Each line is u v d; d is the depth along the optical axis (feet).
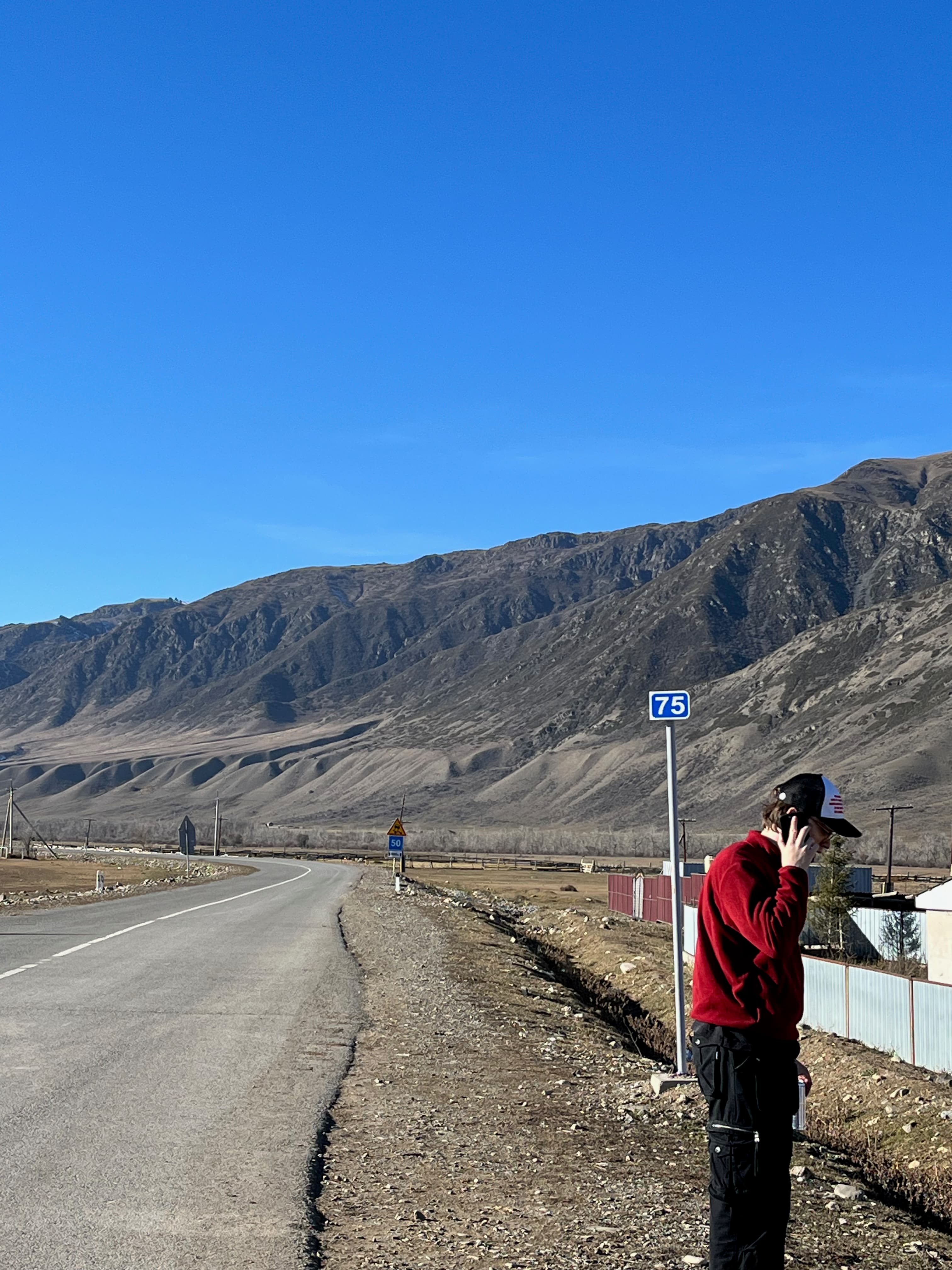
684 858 323.16
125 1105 29.01
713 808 586.04
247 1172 23.39
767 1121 14.11
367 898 148.87
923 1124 46.47
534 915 176.24
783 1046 14.29
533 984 67.10
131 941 75.66
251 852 482.69
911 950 127.03
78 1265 17.80
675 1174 24.79
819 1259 19.79
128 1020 42.60
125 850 491.31
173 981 55.16
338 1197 22.26
